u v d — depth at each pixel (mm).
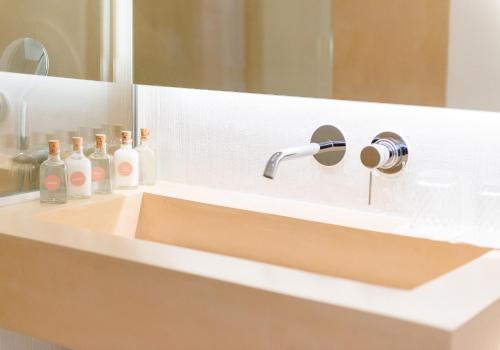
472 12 1413
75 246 1396
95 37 1948
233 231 1747
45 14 1814
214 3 1793
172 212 1853
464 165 1573
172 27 1878
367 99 1558
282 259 1674
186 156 1997
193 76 1854
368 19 1538
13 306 1508
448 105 1458
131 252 1360
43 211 1717
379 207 1693
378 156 1504
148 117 2055
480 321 1105
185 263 1298
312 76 1637
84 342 1407
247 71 1750
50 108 1861
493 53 1398
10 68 1753
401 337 1069
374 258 1555
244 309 1199
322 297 1142
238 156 1903
